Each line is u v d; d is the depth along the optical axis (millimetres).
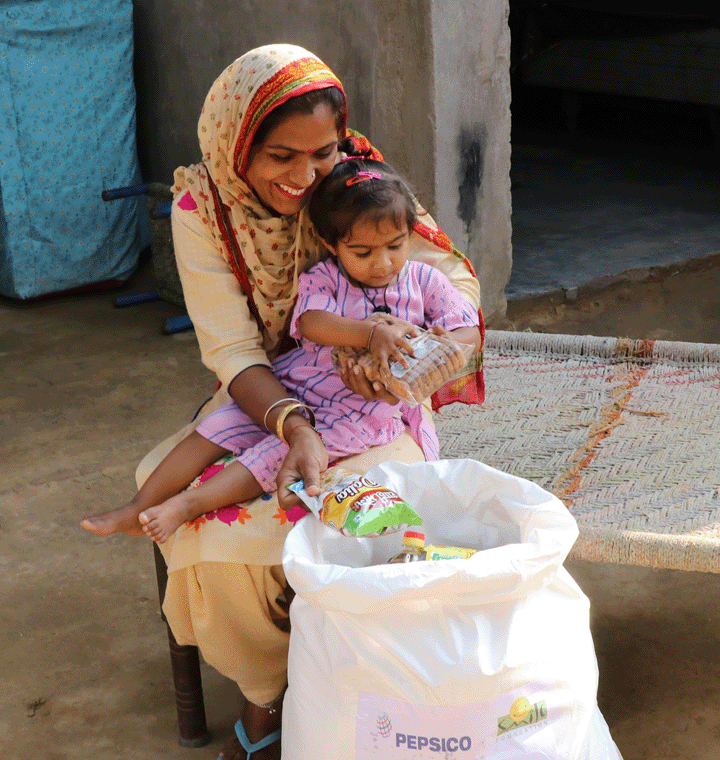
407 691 1478
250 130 1868
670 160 7008
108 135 5227
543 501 1652
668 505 2053
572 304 4695
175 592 1967
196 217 2098
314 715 1578
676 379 2686
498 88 4168
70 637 2547
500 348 2945
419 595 1446
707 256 4992
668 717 2164
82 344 4641
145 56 5508
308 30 4410
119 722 2230
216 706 2289
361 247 1906
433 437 2145
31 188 5000
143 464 2152
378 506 1626
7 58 4758
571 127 7918
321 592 1462
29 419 3842
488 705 1479
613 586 2672
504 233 4406
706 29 6566
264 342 2227
